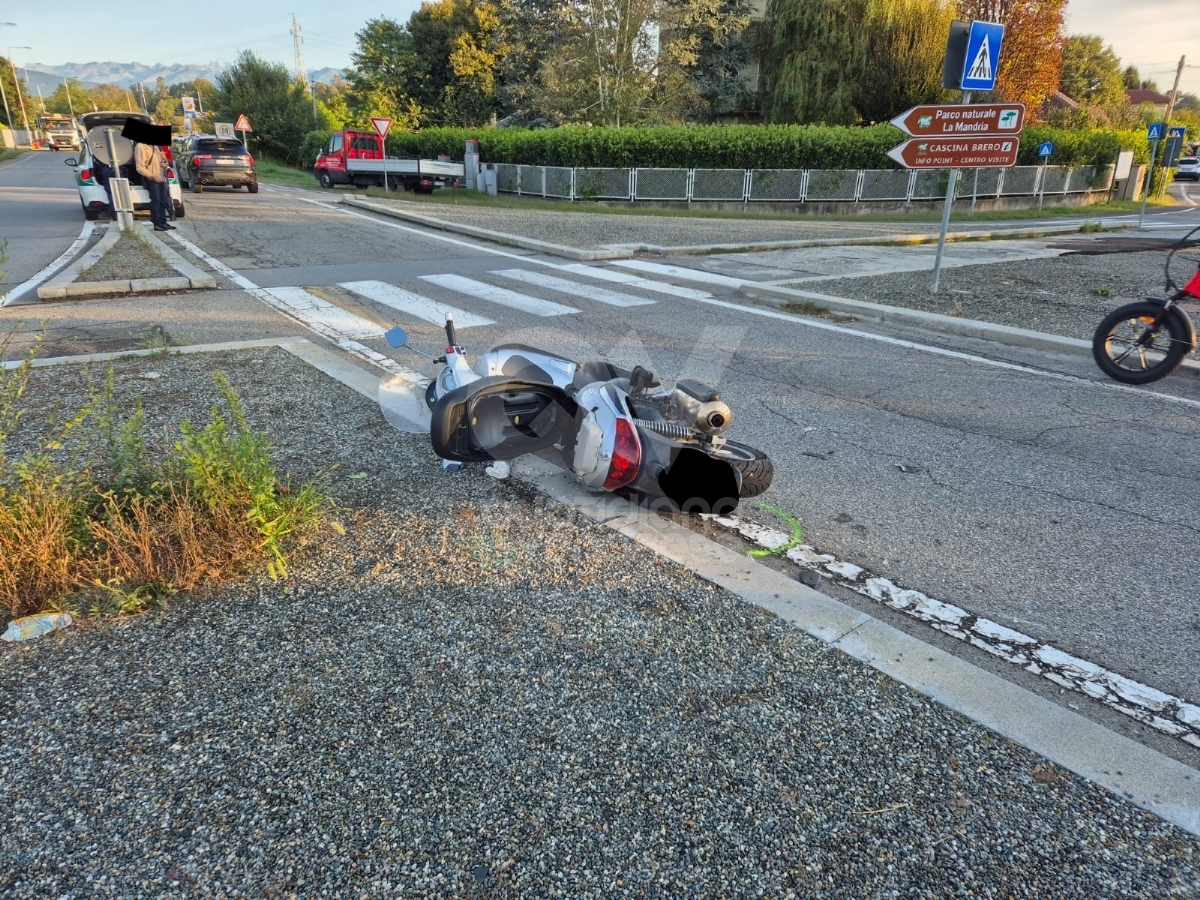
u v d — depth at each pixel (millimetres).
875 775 2498
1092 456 5457
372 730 2609
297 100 46375
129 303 9461
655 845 2207
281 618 3217
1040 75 35500
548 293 11055
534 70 39344
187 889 2029
